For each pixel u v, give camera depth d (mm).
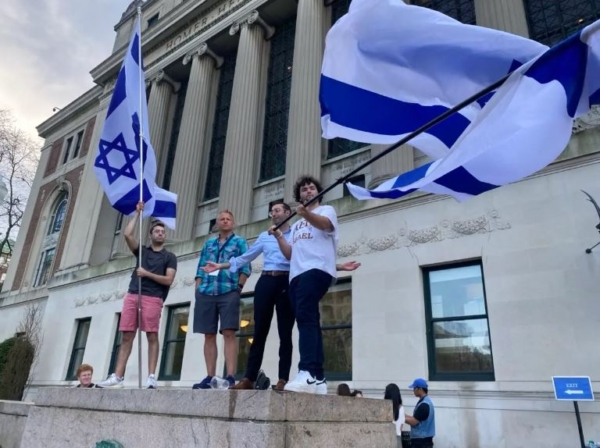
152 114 23703
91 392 4602
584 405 7730
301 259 4449
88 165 26719
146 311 6215
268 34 21188
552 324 8383
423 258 10445
